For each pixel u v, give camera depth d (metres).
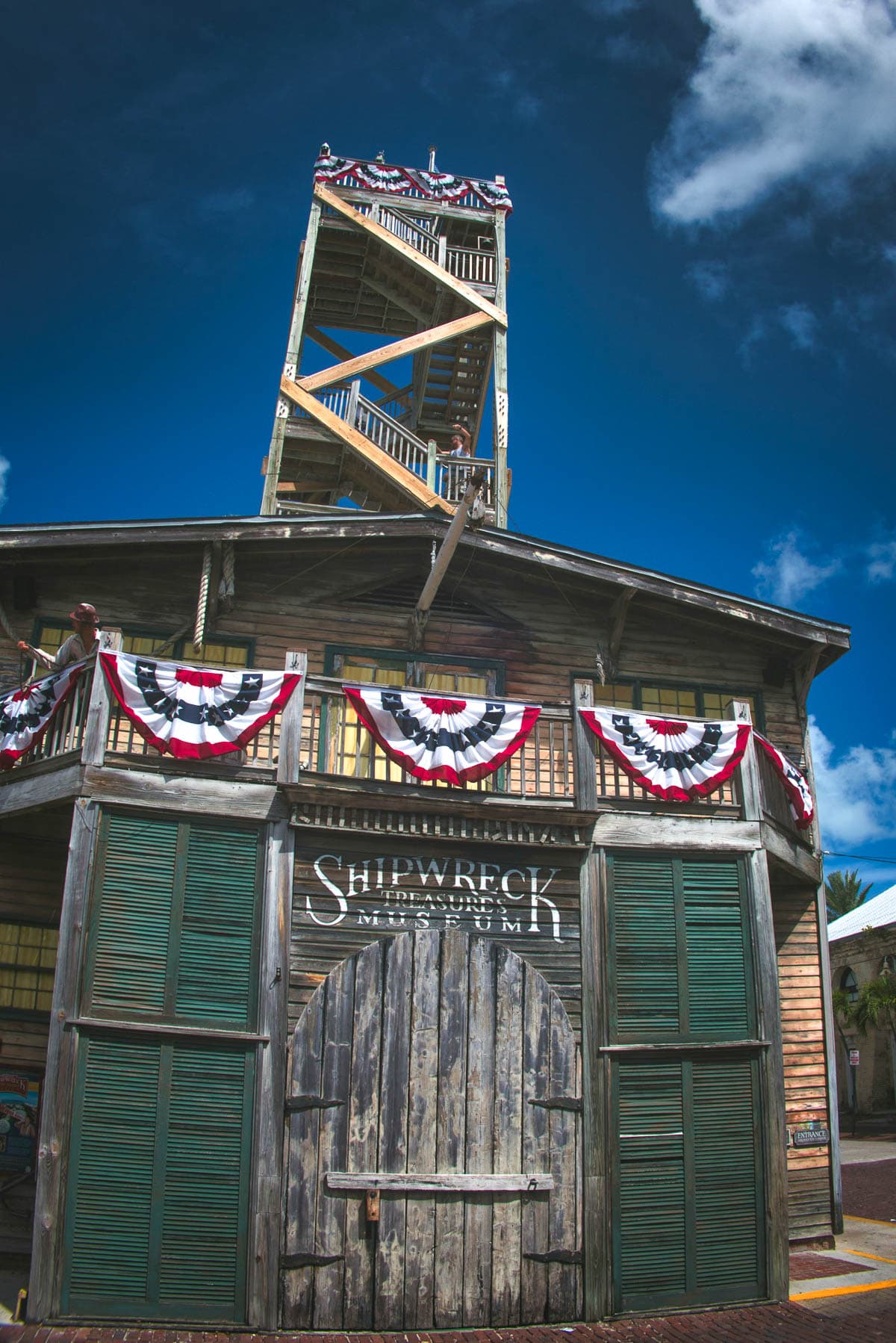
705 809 11.22
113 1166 8.74
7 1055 10.98
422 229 19.23
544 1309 9.23
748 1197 10.05
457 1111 9.59
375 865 10.16
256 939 9.63
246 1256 8.77
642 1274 9.52
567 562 13.35
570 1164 9.70
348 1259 8.97
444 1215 9.27
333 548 13.12
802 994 13.40
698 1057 10.33
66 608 12.54
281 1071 9.29
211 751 9.85
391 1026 9.70
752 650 14.78
